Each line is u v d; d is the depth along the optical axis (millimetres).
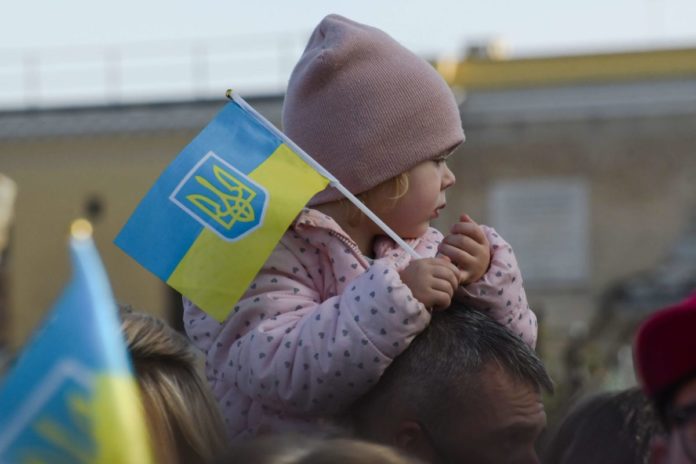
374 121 7957
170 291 56312
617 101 60031
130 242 7707
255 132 7926
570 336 51469
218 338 7844
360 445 5270
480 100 60562
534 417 7176
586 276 60250
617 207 60375
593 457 7875
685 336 5613
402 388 7137
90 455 4367
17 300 58312
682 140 59969
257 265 7590
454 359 7102
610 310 59219
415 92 8039
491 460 7086
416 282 7234
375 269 7234
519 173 60719
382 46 8117
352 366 7145
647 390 5852
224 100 58312
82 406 4375
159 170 58438
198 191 7762
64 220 58562
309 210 7910
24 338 57938
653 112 60031
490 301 7598
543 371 7305
